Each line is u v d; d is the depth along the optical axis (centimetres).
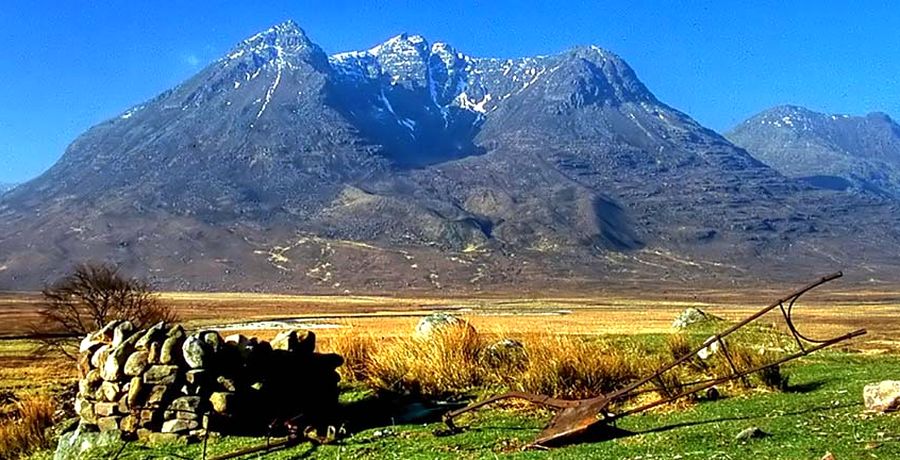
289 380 1288
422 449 1033
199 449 1123
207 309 11600
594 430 1011
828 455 737
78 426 1266
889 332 4572
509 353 1634
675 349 1803
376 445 1088
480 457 947
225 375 1198
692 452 861
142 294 4753
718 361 1481
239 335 1251
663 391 1294
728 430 963
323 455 1063
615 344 2077
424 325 2025
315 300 16412
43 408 1533
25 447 1410
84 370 1251
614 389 1353
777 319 6462
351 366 1712
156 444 1158
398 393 1514
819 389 1302
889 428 891
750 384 1349
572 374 1380
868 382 1330
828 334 4025
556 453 928
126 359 1200
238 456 1086
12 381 3047
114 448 1149
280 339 1326
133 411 1184
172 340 1198
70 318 3603
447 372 1569
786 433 912
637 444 934
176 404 1175
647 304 14162
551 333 1975
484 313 9869
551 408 1242
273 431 1197
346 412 1358
